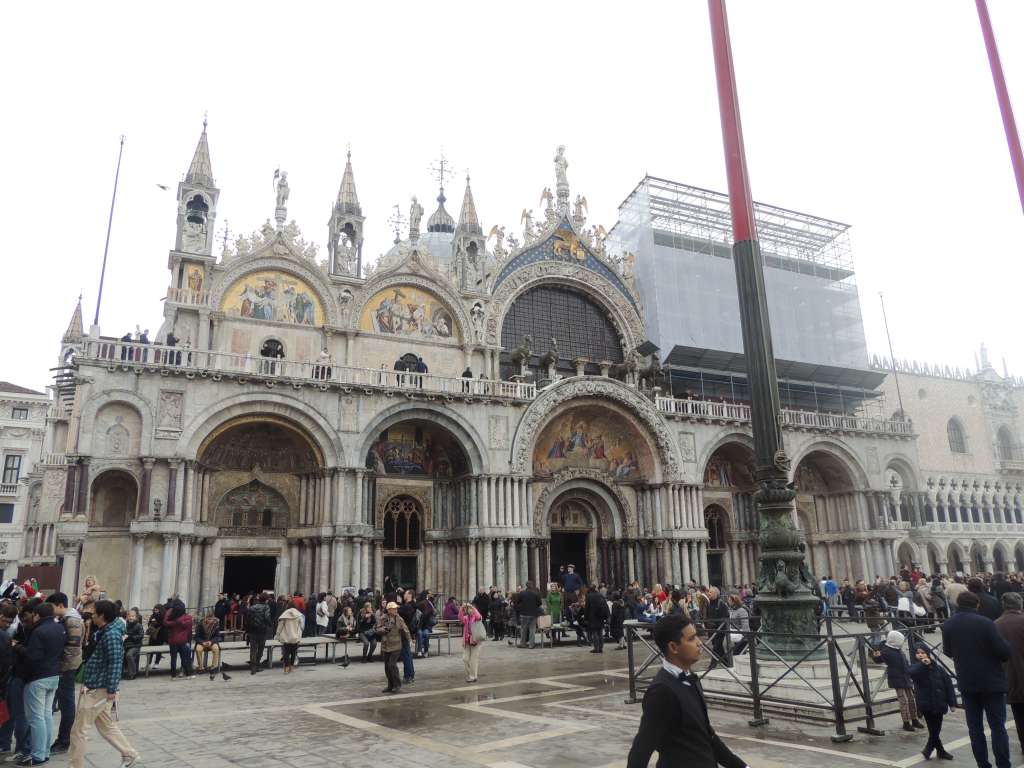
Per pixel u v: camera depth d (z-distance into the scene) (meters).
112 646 11.32
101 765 12.28
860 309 64.44
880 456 56.00
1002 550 69.56
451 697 18.52
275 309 42.09
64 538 32.44
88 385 34.25
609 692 18.73
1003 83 28.58
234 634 34.47
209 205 41.28
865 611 25.12
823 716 14.44
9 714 12.83
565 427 46.94
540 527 44.66
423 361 45.47
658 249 56.06
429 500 43.09
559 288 52.41
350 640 30.31
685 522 46.78
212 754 12.84
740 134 20.02
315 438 38.06
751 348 18.59
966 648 11.09
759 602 17.47
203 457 37.38
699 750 6.14
